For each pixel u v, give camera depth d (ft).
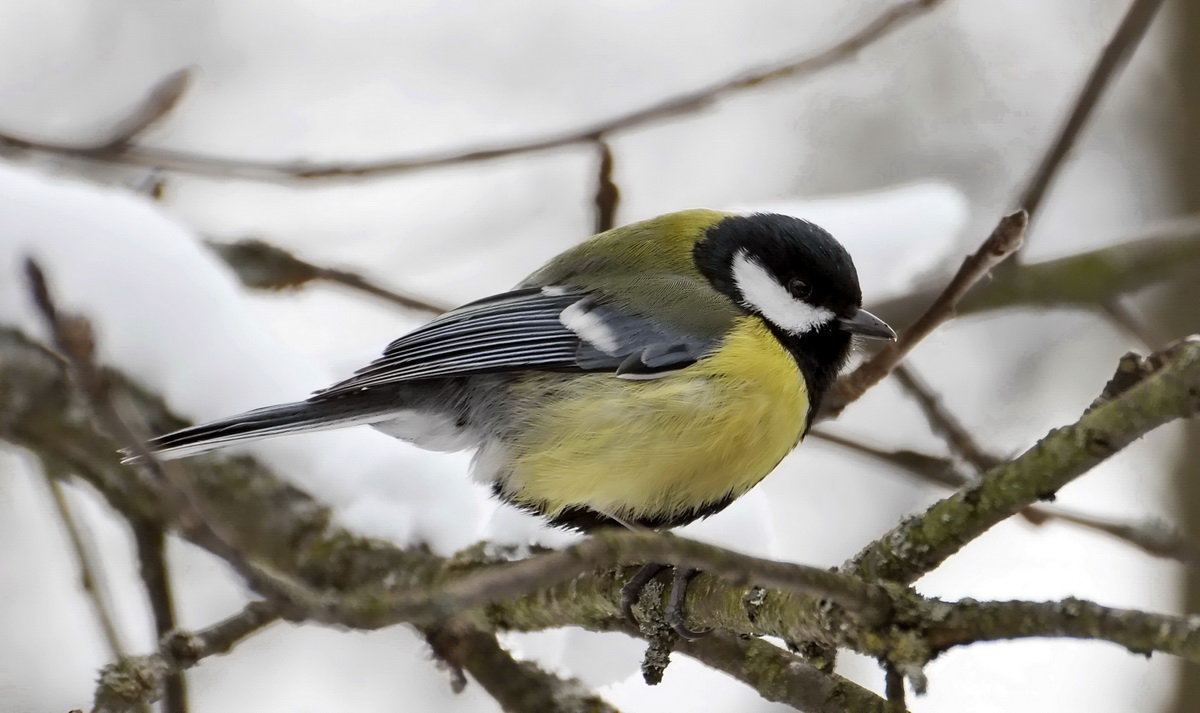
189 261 32.55
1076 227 57.52
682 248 32.83
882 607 19.19
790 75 34.22
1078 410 55.72
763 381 29.91
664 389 29.43
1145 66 58.03
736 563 17.85
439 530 30.86
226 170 37.01
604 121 35.09
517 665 29.01
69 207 31.71
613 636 30.66
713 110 34.88
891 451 35.32
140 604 39.63
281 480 31.32
